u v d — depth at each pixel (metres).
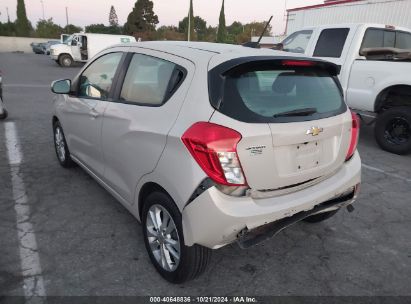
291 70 2.70
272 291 2.70
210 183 2.20
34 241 3.17
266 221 2.33
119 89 3.21
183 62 2.62
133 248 3.13
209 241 2.28
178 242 2.52
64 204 3.86
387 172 5.32
